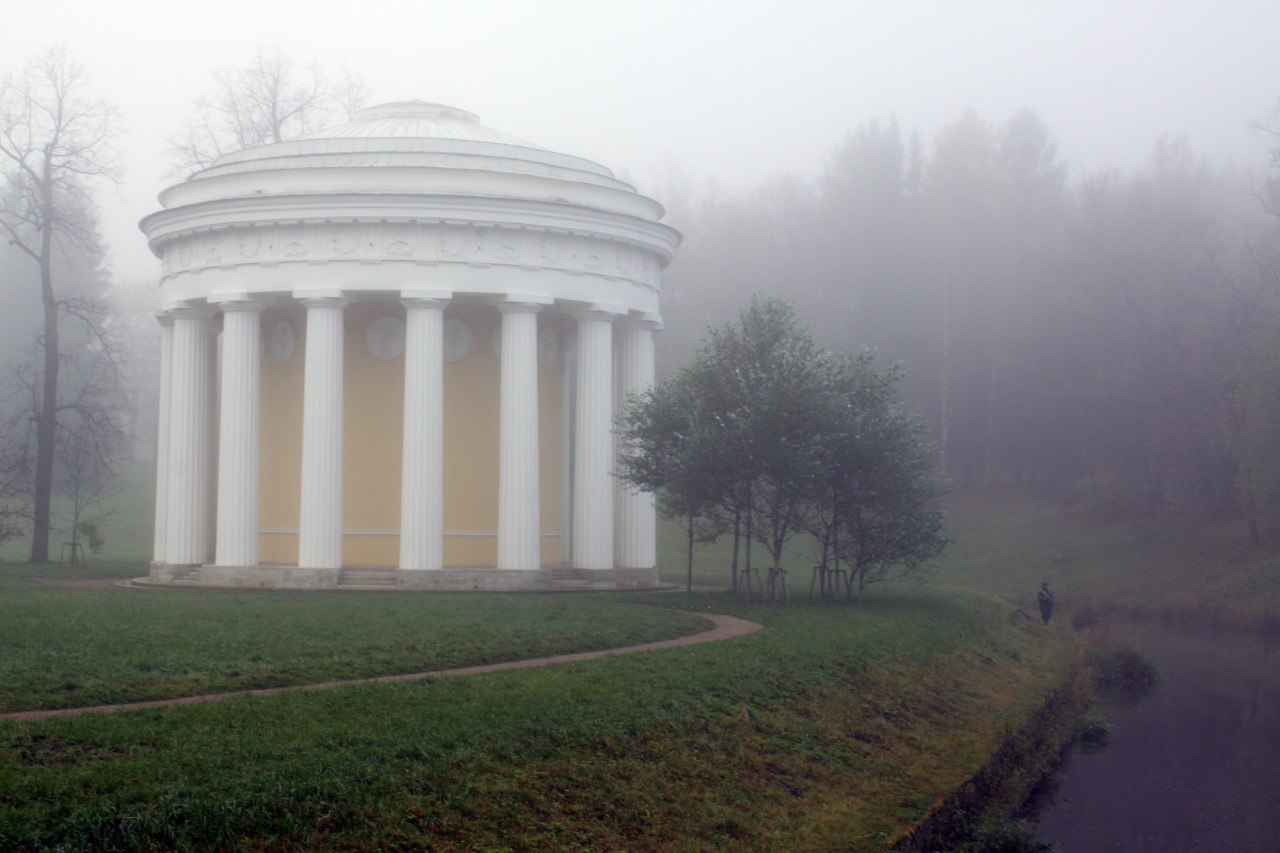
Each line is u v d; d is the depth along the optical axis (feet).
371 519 175.42
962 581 267.39
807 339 160.56
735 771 75.46
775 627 127.75
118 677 74.13
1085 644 176.76
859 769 84.79
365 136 179.32
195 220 169.07
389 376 177.27
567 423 188.85
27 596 126.41
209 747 57.88
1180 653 186.80
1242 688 155.22
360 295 166.40
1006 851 79.71
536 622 114.62
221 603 122.11
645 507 183.11
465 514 176.35
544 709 73.26
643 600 155.12
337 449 164.35
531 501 166.71
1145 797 101.14
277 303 173.37
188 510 177.78
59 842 45.75
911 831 73.00
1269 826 92.68
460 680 80.53
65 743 56.95
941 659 125.08
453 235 164.25
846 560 168.96
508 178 168.04
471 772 61.57
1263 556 248.73
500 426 170.09
